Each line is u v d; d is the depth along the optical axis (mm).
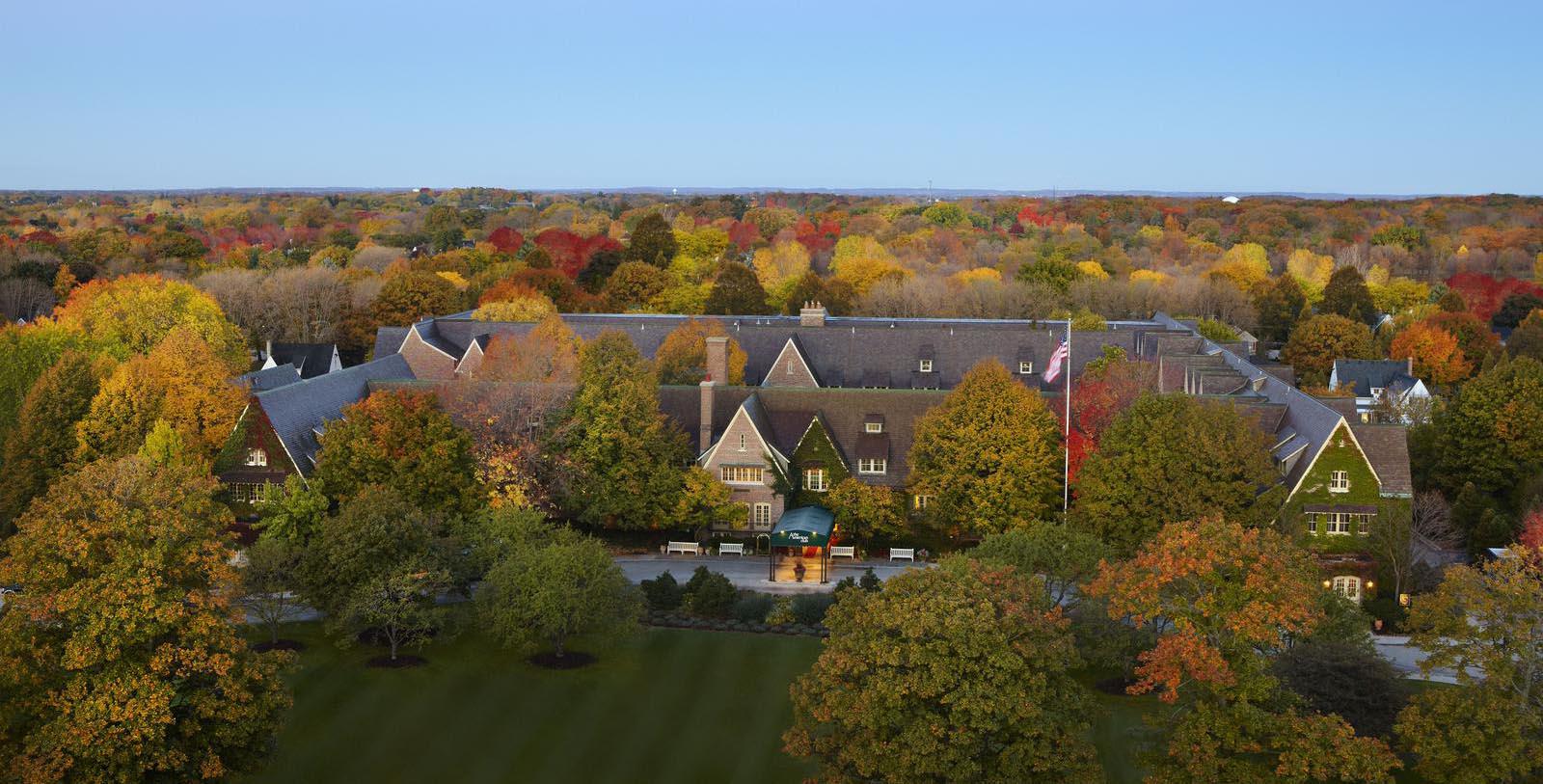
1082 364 118000
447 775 52219
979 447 82812
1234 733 45000
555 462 85000
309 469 83312
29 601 44906
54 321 129875
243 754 48562
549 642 67438
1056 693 46812
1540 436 94375
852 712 44375
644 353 125812
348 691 60438
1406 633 70875
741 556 86812
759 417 92000
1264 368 115375
